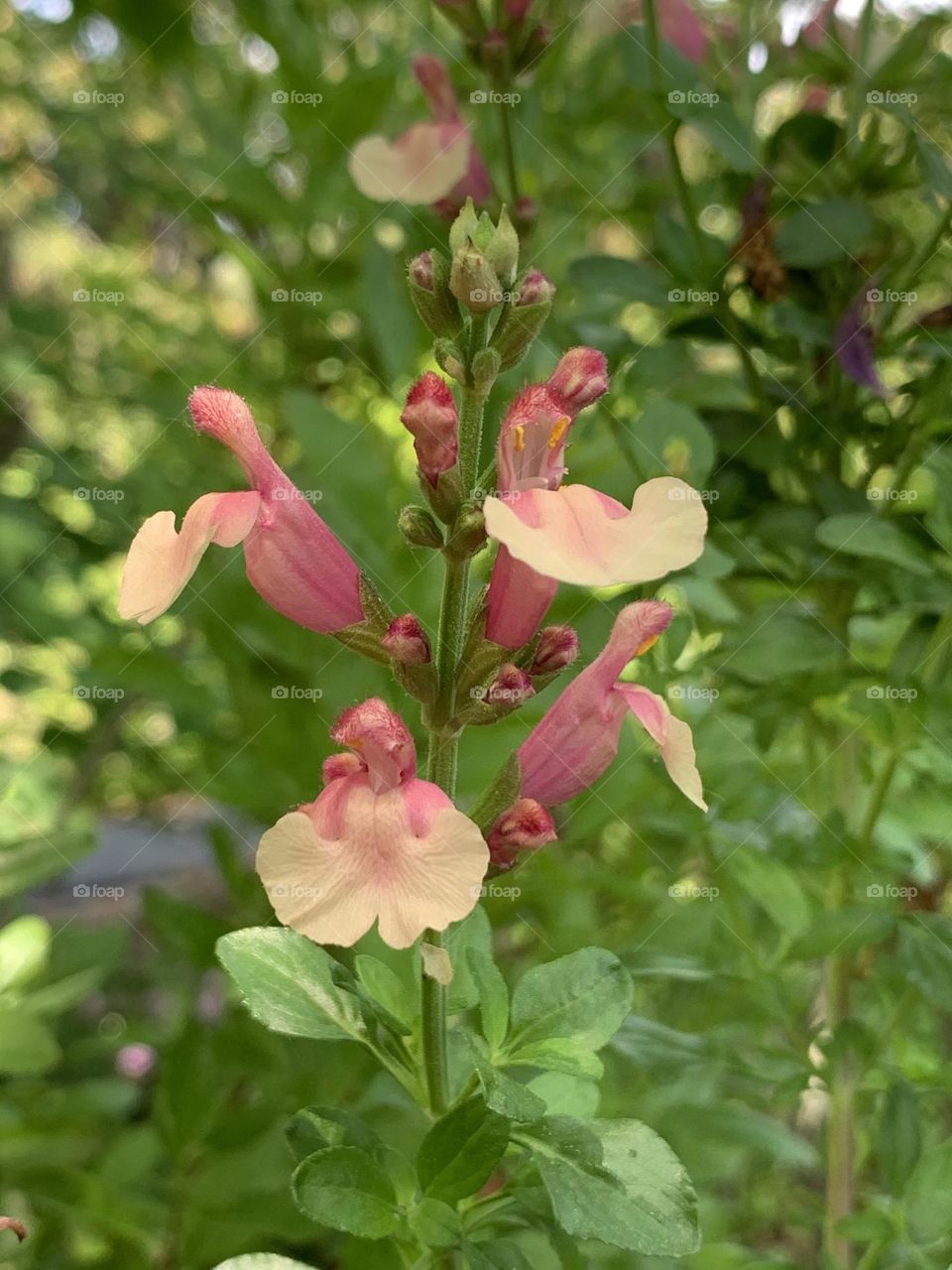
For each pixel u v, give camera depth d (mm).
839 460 146
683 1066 128
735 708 146
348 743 81
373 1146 92
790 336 145
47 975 164
